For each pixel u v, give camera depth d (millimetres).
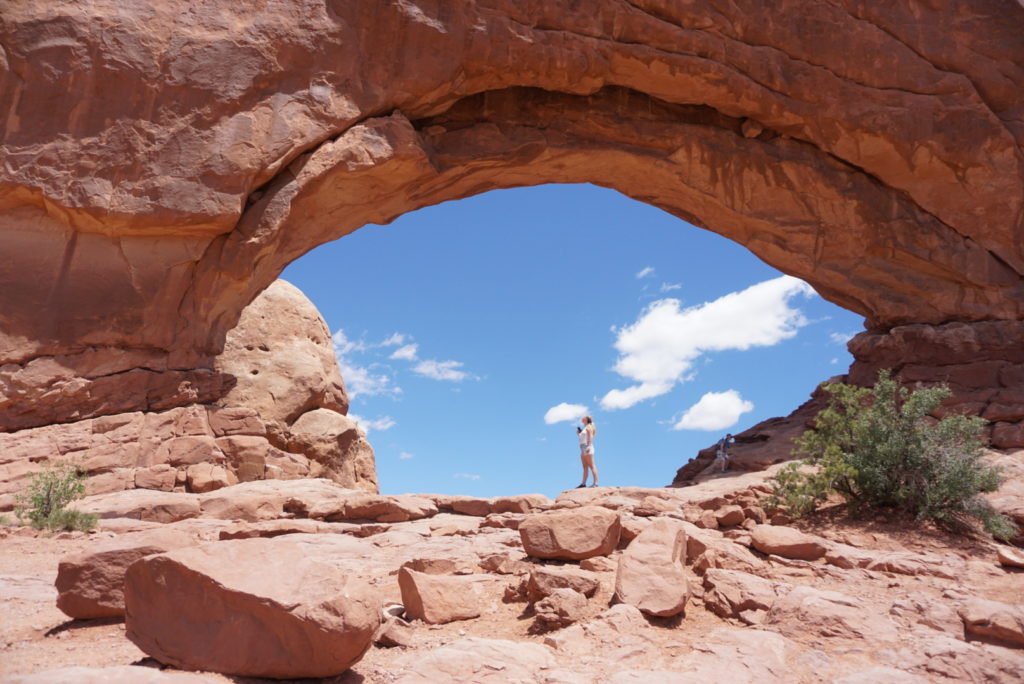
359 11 15531
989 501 11422
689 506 10852
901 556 8078
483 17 15836
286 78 15094
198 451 14031
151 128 14484
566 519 7301
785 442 16672
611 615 5566
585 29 16109
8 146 14211
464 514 11609
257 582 4250
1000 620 5879
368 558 7953
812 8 16781
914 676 4953
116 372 14570
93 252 14570
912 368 17500
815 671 5043
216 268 14930
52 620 5582
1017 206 17562
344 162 15359
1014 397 16250
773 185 18297
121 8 14711
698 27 16469
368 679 4469
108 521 10531
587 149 17875
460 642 5051
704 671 4852
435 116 17453
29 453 13445
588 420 15508
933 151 17312
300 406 18469
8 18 14461
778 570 7426
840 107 17125
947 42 17156
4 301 14148
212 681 3916
